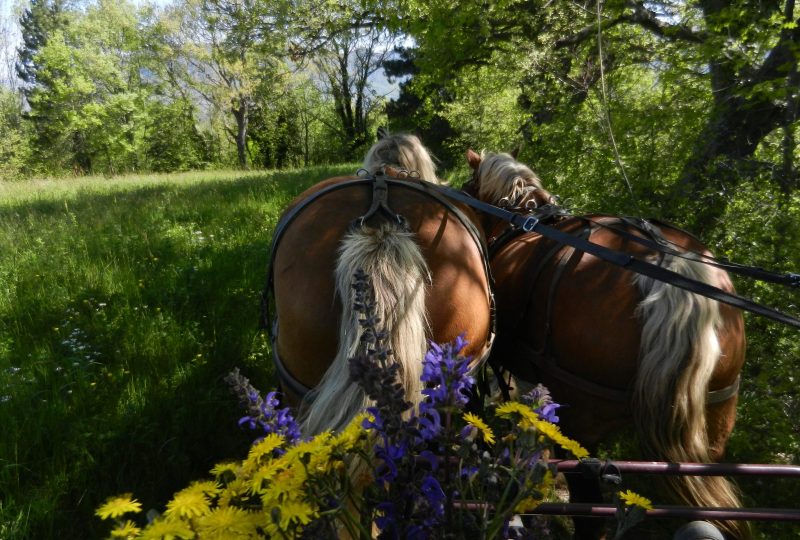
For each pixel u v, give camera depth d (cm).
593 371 253
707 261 260
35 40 5091
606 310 248
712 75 562
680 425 231
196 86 3878
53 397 365
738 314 253
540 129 621
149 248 640
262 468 131
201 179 1611
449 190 299
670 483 250
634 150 532
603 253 248
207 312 505
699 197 487
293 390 251
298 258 244
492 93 1251
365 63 3712
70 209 934
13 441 324
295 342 240
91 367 411
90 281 550
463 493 147
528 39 920
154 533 115
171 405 377
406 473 147
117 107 4038
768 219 425
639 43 787
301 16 1213
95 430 340
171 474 336
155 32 3609
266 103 4022
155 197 1013
